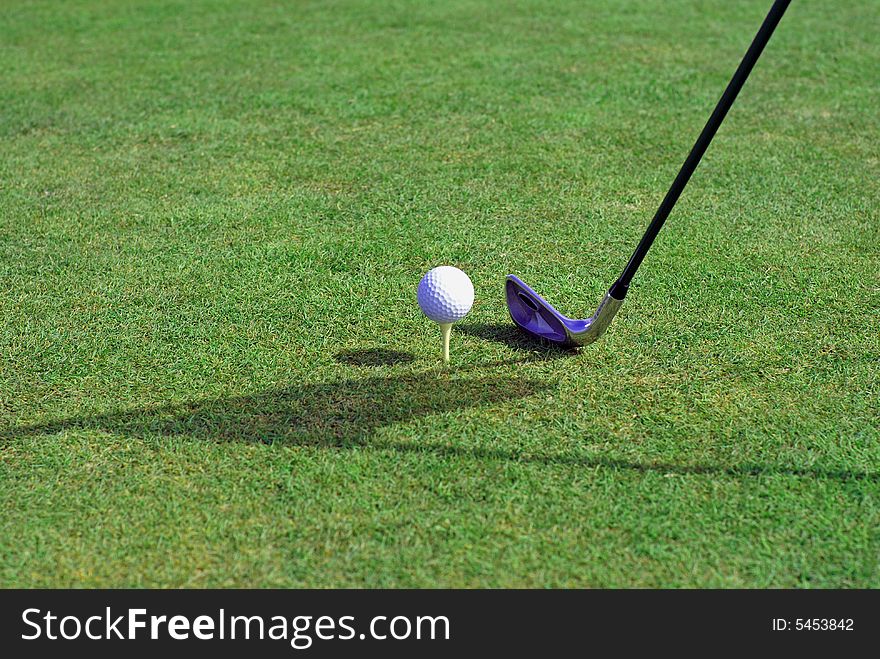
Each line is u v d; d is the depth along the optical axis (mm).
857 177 1447
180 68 1990
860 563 883
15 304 1174
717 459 966
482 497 934
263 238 1307
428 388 1048
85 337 1121
